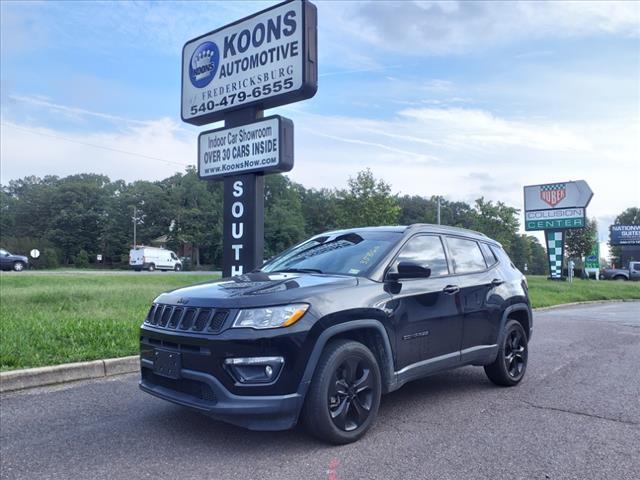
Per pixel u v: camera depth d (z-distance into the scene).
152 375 4.43
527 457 3.93
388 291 4.60
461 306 5.34
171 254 56.53
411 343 4.73
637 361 7.73
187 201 91.75
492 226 45.91
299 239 83.69
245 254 9.49
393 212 40.75
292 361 3.80
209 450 4.06
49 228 95.88
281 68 9.07
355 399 4.21
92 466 3.80
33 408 5.24
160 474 3.63
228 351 3.74
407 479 3.53
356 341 4.32
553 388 6.05
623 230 65.44
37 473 3.69
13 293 13.26
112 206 93.62
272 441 4.23
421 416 4.92
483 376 6.66
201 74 10.33
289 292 4.05
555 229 35.06
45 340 7.42
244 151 9.51
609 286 27.86
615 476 3.60
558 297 20.30
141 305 11.84
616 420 4.84
